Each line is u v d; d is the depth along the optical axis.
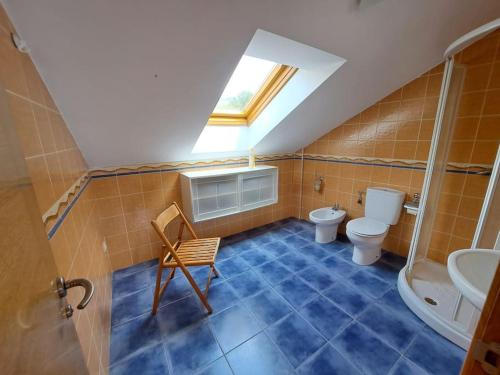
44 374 0.42
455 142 1.75
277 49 1.33
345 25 1.18
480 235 1.32
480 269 1.01
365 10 1.11
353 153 2.48
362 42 1.36
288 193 3.24
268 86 2.07
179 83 1.25
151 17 0.87
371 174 2.36
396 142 2.12
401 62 1.69
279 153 2.96
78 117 1.26
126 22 0.86
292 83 1.91
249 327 1.48
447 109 1.53
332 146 2.67
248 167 2.64
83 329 0.95
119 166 1.97
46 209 0.76
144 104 1.33
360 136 2.38
